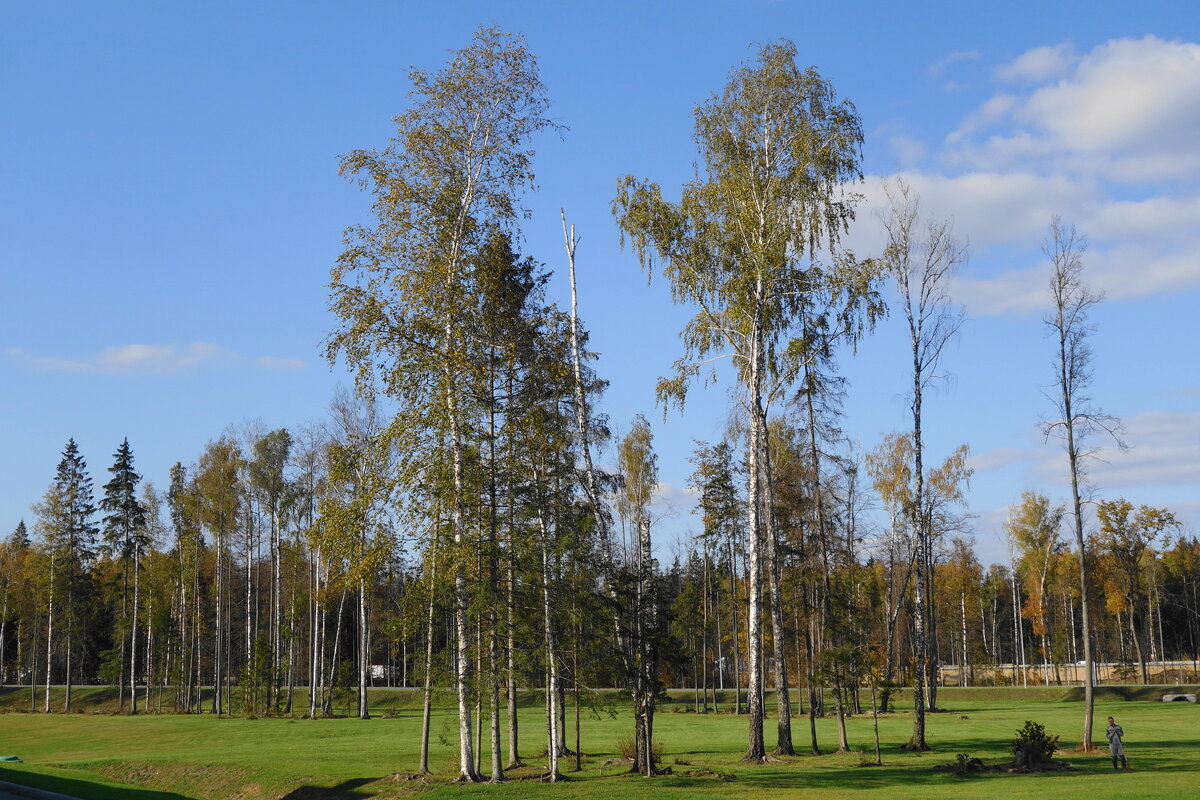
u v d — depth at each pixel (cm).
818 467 4425
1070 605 9900
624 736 4794
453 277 2886
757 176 3431
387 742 4616
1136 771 2998
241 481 7112
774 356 3494
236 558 8350
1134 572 9281
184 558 8075
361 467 2908
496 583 2872
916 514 4256
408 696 7919
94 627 9662
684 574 7819
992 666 11075
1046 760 3219
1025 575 10412
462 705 2866
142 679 10119
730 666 10438
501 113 2994
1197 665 10288
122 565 8706
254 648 6900
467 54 2973
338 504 3012
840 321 3353
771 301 3422
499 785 2741
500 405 2961
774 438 4769
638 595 3178
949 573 9475
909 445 6372
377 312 2750
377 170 2872
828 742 4428
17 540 11062
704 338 3478
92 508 8388
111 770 3816
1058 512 9538
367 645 6341
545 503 3022
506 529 2905
